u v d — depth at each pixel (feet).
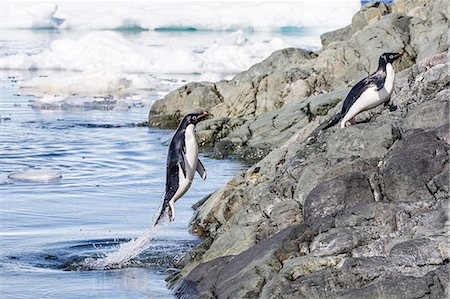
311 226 59.82
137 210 92.68
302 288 52.01
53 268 71.31
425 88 79.92
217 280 60.03
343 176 64.49
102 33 280.92
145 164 123.75
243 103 157.28
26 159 127.65
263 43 289.33
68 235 81.61
